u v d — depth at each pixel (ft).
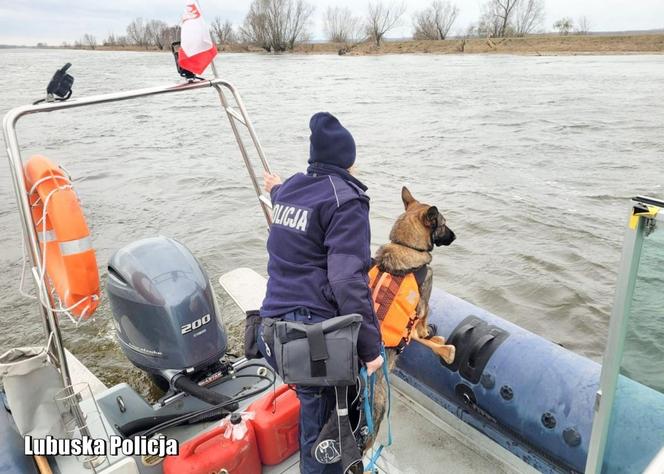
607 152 41.96
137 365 8.98
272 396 7.90
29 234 5.72
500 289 19.67
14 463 6.55
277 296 6.02
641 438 6.26
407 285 8.35
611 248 23.02
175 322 8.33
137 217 27.20
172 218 27.04
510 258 22.08
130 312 8.63
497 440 8.95
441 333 9.78
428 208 8.70
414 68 141.49
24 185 5.67
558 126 53.98
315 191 5.94
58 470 6.38
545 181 33.88
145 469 7.09
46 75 125.90
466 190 31.60
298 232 5.90
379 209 27.86
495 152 42.68
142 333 8.61
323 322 5.64
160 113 66.23
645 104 68.49
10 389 6.09
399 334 8.29
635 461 6.40
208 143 47.01
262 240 23.76
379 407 7.27
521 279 20.30
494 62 161.99
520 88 89.81
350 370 5.55
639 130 50.72
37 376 6.19
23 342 16.07
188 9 7.71
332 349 5.52
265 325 6.00
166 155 42.06
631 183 33.17
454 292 19.60
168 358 8.50
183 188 32.45
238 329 15.53
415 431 9.28
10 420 7.25
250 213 27.50
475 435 9.20
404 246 8.66
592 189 31.94
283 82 104.53
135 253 8.89
